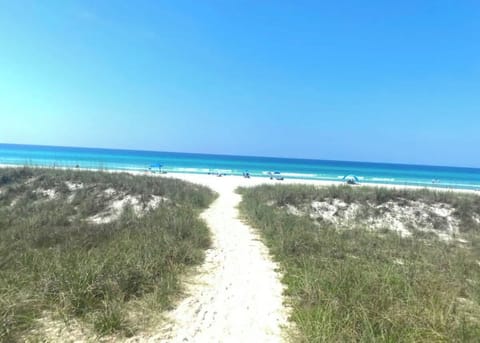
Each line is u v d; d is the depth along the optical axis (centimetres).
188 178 3397
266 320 498
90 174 1969
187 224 1028
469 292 632
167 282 589
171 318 489
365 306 479
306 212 1605
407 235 1309
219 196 2142
